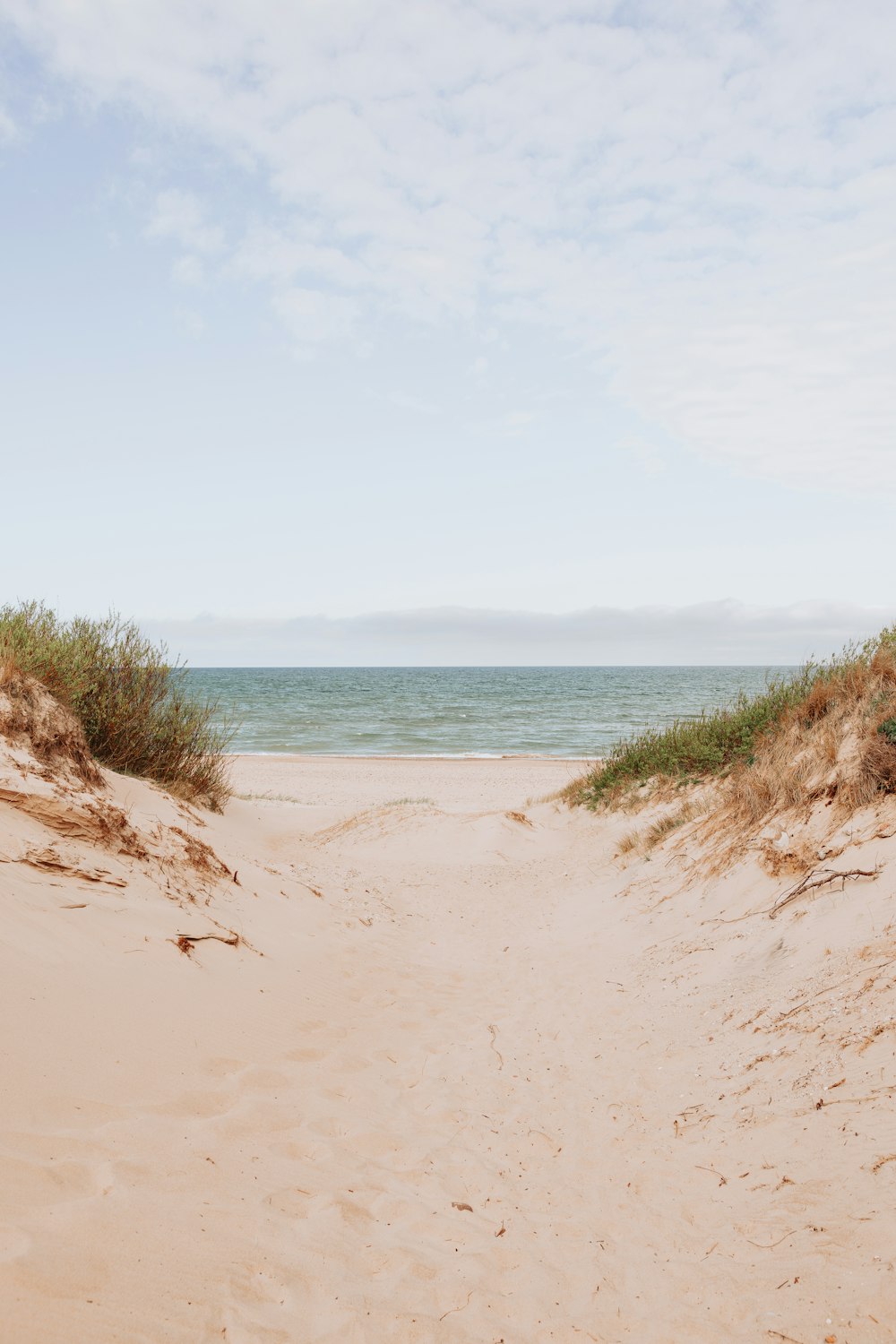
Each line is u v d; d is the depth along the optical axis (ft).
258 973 19.40
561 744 130.21
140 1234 8.83
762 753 31.96
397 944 27.71
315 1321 8.48
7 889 15.62
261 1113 12.91
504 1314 9.12
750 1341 8.23
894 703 24.12
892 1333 7.63
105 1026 13.16
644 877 31.76
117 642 38.32
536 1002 22.31
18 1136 9.63
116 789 27.84
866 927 17.88
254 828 44.70
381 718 183.11
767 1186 10.97
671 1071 16.08
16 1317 6.91
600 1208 11.57
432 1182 12.24
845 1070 13.03
